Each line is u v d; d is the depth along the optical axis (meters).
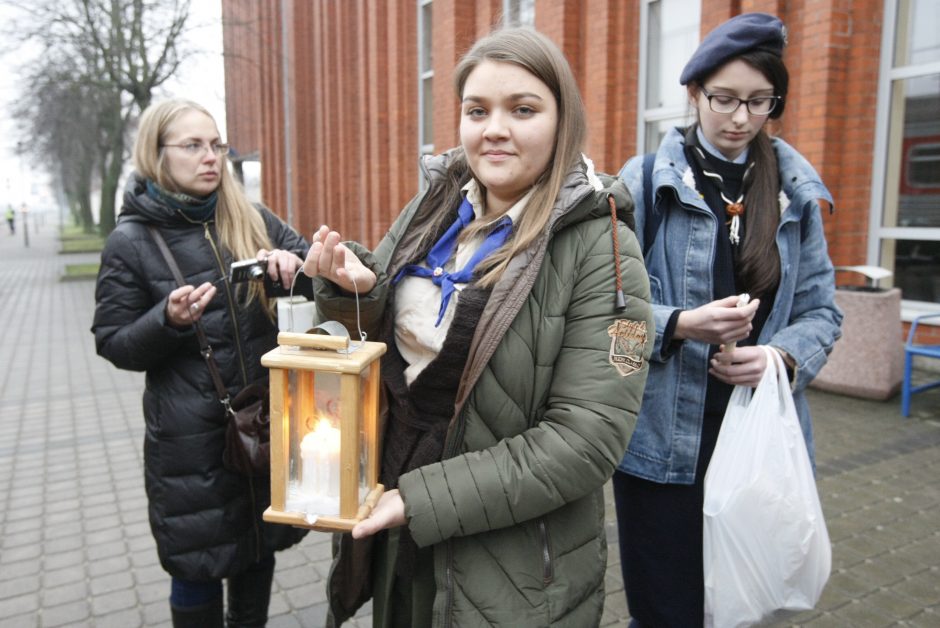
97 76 18.78
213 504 2.33
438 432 1.54
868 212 6.18
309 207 18.78
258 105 23.58
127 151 29.03
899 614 2.91
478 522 1.38
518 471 1.38
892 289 5.75
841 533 3.57
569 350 1.43
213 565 2.33
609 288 1.43
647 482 2.00
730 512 1.79
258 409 2.26
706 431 1.97
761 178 1.95
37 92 21.05
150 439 2.36
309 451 1.40
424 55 12.49
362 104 14.28
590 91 8.09
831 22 5.78
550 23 8.34
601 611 1.59
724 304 1.76
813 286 2.02
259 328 2.40
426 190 1.67
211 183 2.37
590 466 1.38
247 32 24.91
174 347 2.26
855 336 5.61
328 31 16.19
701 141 1.99
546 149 1.46
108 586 3.51
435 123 11.20
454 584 1.48
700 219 1.96
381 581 1.72
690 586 1.97
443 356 1.47
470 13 10.38
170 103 2.35
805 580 1.83
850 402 5.56
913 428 4.98
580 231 1.46
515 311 1.41
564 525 1.51
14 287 18.78
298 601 3.37
